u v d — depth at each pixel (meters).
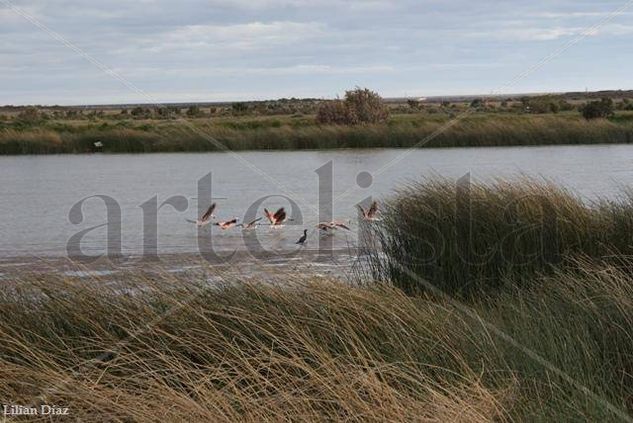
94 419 6.56
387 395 6.43
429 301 9.45
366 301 8.35
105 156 41.25
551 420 6.60
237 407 6.63
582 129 42.38
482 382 7.14
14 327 8.07
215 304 8.36
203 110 91.19
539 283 10.19
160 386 6.61
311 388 6.84
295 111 89.19
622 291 8.53
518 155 35.75
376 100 49.03
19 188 27.55
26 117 73.25
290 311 8.22
